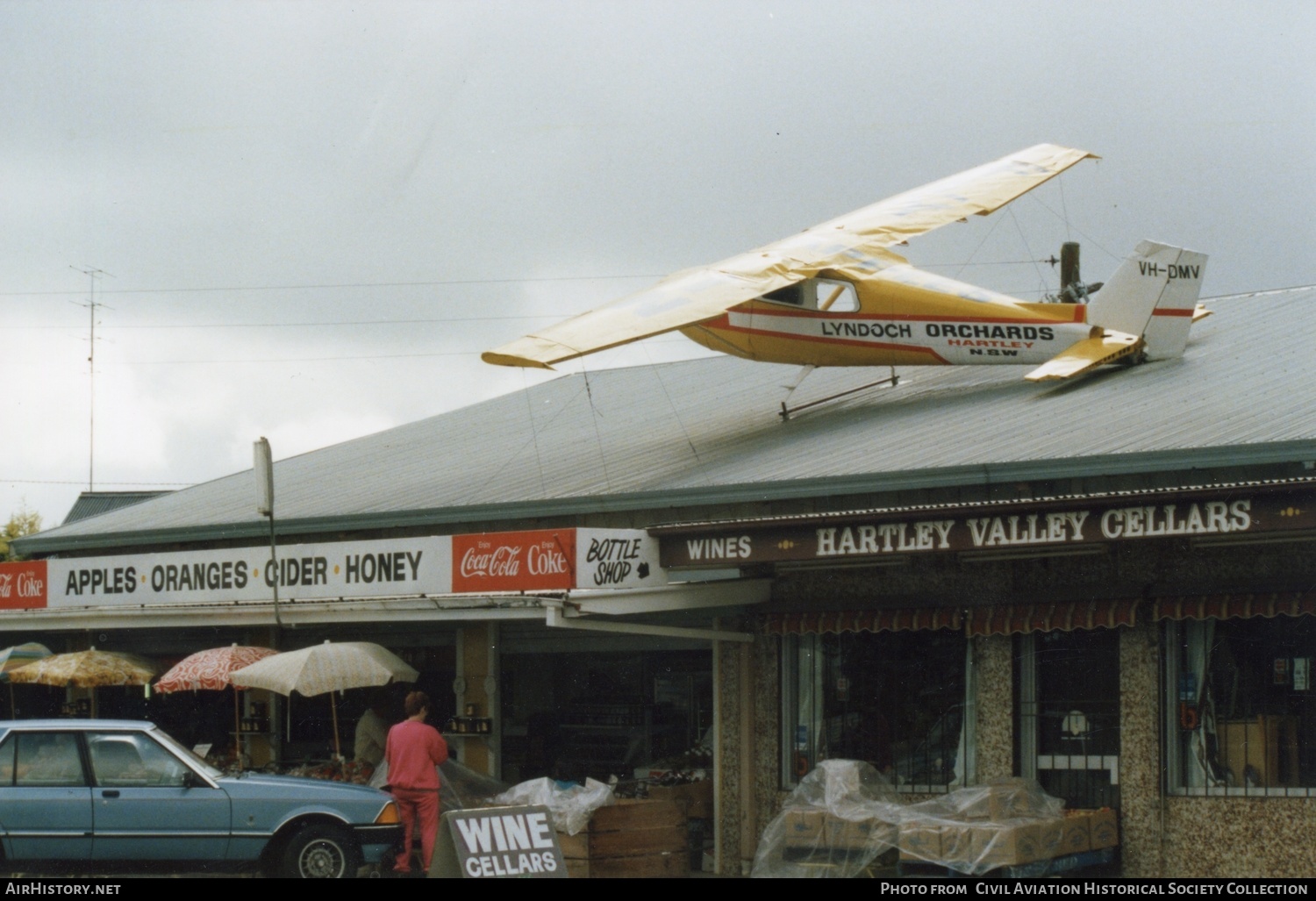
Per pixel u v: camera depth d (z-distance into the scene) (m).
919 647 13.52
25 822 11.58
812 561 13.78
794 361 17.62
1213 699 11.87
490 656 16.72
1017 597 12.75
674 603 13.54
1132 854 11.98
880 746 13.55
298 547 15.48
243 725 18.75
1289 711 11.53
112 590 17.20
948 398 16.86
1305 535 10.94
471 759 16.67
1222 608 11.59
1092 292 18.50
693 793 14.47
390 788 12.31
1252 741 11.66
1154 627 12.08
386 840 11.80
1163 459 11.86
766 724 14.23
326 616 15.19
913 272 17.12
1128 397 14.49
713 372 22.91
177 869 11.65
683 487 15.05
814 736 13.93
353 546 15.00
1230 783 11.71
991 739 12.84
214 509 21.41
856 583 13.76
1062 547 12.40
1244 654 11.80
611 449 18.55
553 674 16.52
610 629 13.22
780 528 12.62
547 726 16.42
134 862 11.61
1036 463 12.56
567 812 12.59
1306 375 13.77
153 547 20.88
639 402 21.94
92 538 21.31
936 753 13.26
